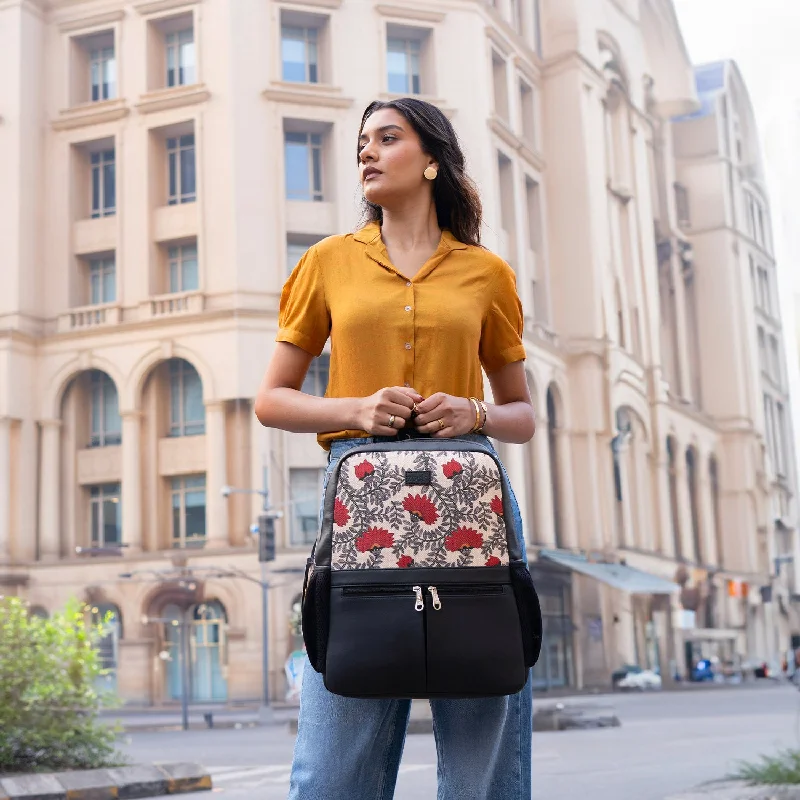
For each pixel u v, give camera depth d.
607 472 45.91
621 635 44.41
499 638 1.81
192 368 38.34
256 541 35.84
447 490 1.84
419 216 2.14
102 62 41.03
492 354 2.18
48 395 39.03
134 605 36.72
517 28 46.41
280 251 38.06
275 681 35.31
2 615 8.25
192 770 8.59
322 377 34.31
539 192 46.22
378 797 1.98
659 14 57.41
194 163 39.50
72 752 8.16
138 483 37.59
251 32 38.97
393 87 40.75
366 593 1.81
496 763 2.04
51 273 40.00
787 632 61.19
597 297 46.31
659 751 11.86
